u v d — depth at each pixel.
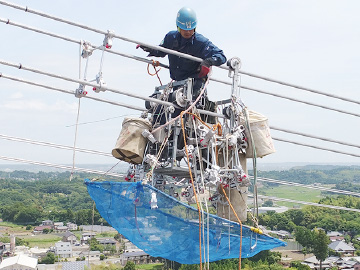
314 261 99.19
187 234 7.85
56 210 167.38
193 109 8.73
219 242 8.27
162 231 7.67
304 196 187.38
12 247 120.25
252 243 8.69
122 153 8.67
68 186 194.50
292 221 134.62
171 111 8.62
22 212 160.88
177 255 7.96
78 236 138.12
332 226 131.75
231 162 9.03
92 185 8.10
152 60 9.28
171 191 9.26
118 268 102.69
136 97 8.29
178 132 8.66
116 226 7.76
